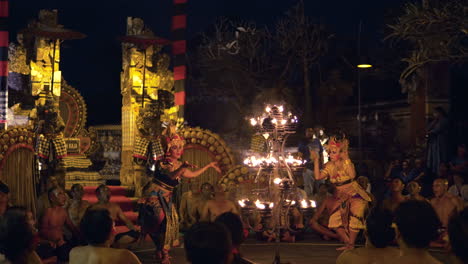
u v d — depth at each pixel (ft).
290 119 28.68
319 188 42.73
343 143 31.76
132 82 44.37
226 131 104.53
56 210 28.30
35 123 39.63
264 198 32.19
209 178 43.93
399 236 9.78
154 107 39.75
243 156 47.19
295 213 37.91
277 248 27.35
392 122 84.07
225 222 11.60
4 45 36.60
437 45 45.62
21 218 12.42
